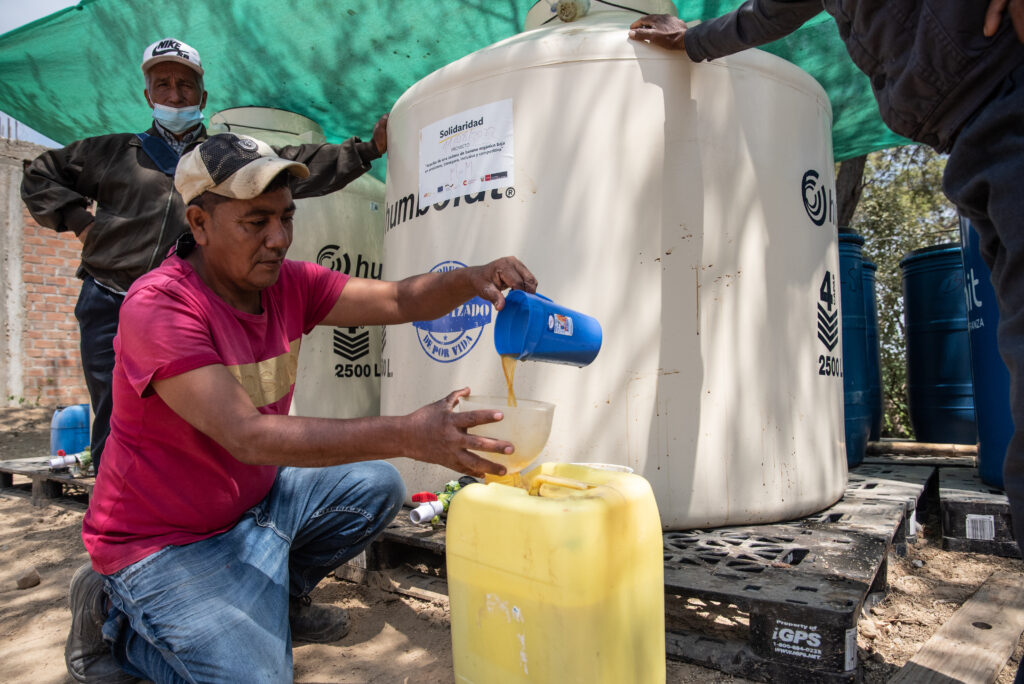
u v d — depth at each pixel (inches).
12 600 86.8
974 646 62.7
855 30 49.7
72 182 99.8
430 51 119.7
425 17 109.5
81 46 116.0
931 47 43.3
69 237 252.7
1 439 205.6
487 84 85.1
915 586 84.2
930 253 151.1
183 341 47.8
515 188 83.0
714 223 79.8
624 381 78.8
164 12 107.0
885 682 58.7
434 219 90.0
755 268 82.0
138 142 98.3
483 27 113.3
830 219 93.7
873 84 50.8
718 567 66.2
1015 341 41.7
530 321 52.9
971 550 97.6
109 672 59.6
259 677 49.8
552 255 81.0
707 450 78.7
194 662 49.9
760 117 83.6
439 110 89.8
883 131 150.9
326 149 106.7
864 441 131.1
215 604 50.9
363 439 43.1
